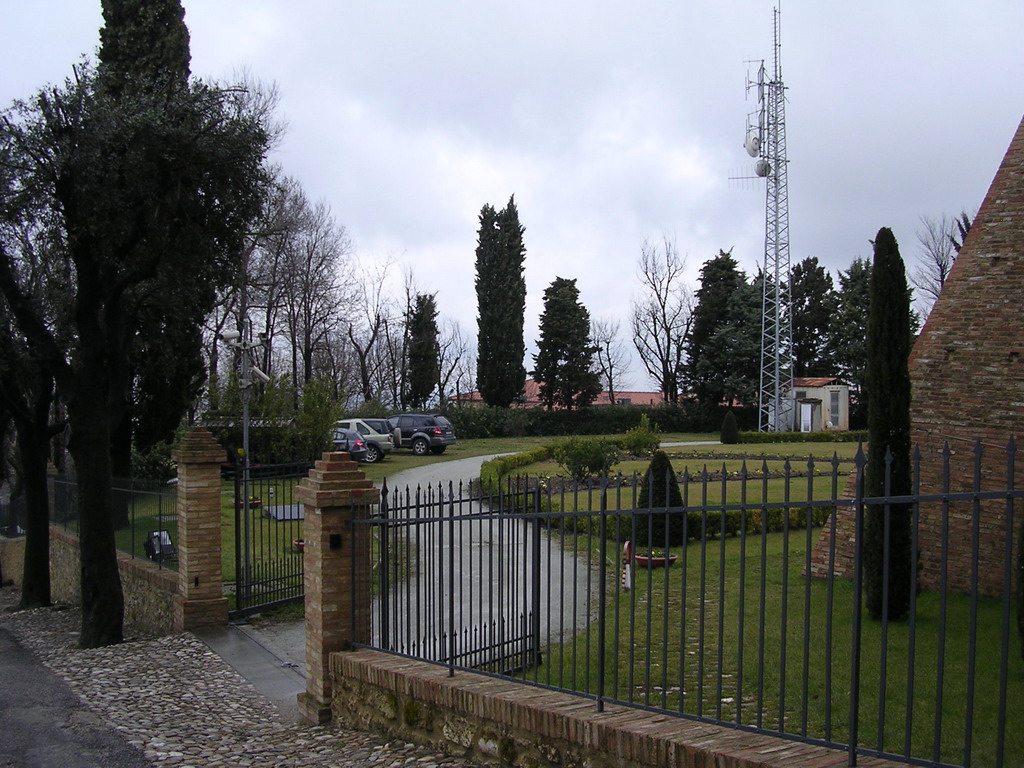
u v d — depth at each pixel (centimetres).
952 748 571
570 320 5809
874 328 931
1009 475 348
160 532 1337
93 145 1088
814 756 412
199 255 1220
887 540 388
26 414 1652
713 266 5684
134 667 1015
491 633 707
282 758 659
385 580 743
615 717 500
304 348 4312
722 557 454
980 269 1036
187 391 2273
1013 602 887
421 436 3922
